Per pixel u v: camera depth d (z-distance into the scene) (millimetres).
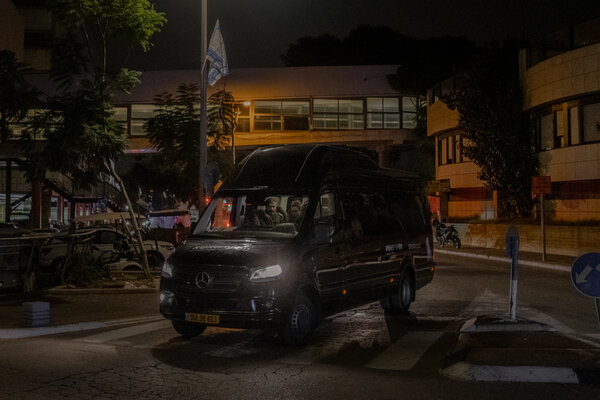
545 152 28672
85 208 60844
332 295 8484
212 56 17984
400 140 49344
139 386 5953
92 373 6469
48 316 9531
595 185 26516
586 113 26125
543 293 13312
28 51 58156
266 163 9125
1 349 7742
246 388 5863
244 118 48594
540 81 28109
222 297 7457
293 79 48594
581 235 23375
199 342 8203
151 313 10906
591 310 10859
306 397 5547
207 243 8172
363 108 49281
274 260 7531
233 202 9320
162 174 43188
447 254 27625
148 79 47375
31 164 13359
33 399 5492
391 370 6578
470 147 31688
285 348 7766
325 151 9141
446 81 37469
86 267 14688
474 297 12711
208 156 26828
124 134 14359
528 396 5480
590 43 25312
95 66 14578
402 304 10727
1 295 12992
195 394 5668
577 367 6082
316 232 8125
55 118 13742
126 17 14414
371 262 9594
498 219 30750
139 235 16031
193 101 25703
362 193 9711
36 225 41812
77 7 13984
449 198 38906
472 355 6641
